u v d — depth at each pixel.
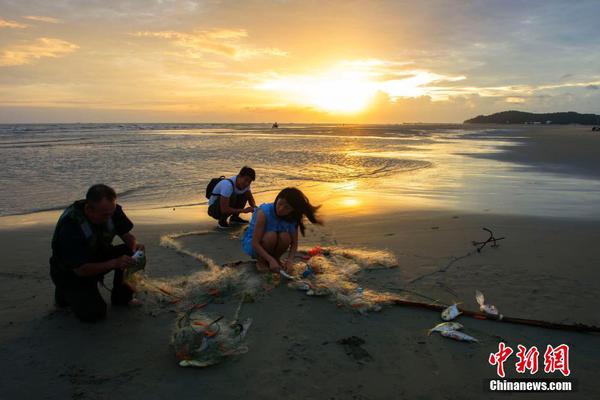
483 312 3.74
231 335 3.36
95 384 2.86
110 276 4.84
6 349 3.27
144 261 3.86
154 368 3.04
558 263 4.96
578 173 14.40
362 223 7.18
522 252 5.38
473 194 10.23
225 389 2.80
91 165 16.28
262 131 67.19
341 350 3.24
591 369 2.99
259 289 4.31
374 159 19.75
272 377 2.92
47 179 12.91
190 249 5.89
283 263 4.83
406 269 4.87
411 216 7.62
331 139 39.41
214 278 4.46
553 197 9.64
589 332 3.45
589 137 41.16
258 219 4.64
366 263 4.97
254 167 16.38
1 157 18.94
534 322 3.55
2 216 8.35
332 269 4.77
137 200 10.05
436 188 11.34
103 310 3.74
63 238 3.47
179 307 3.99
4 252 5.73
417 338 3.40
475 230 6.51
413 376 2.93
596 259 5.07
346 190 11.10
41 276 4.82
